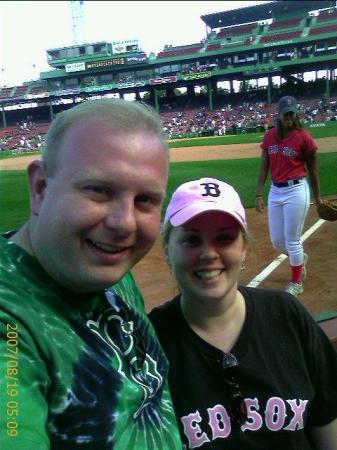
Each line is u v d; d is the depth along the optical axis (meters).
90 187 0.51
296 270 2.21
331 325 1.64
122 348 0.61
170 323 0.85
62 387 0.50
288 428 0.79
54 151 0.53
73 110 0.55
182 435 0.79
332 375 0.87
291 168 2.10
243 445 0.78
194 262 0.80
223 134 14.59
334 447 0.89
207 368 0.80
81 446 0.50
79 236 0.52
